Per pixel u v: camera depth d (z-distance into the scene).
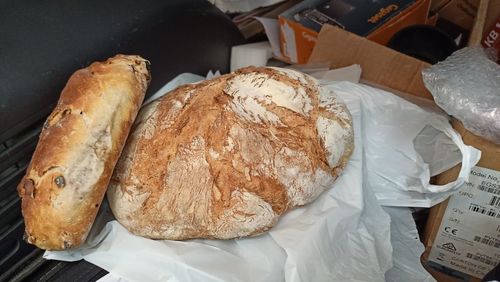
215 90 0.57
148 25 0.65
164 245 0.54
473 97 0.56
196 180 0.53
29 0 0.60
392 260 0.62
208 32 0.77
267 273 0.53
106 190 0.51
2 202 0.54
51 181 0.46
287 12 0.90
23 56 0.55
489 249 0.62
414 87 0.73
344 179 0.62
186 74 0.73
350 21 0.87
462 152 0.55
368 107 0.68
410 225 0.67
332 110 0.59
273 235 0.56
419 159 0.65
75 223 0.48
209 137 0.54
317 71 0.79
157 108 0.59
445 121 0.60
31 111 0.54
